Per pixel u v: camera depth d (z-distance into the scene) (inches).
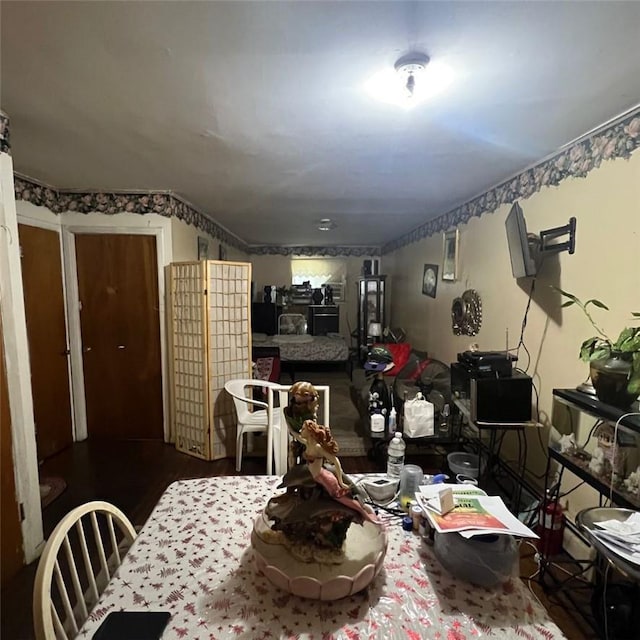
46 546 38.0
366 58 54.5
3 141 74.9
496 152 91.8
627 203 70.6
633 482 60.0
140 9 44.9
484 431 117.4
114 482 116.4
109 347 144.0
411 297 217.9
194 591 39.2
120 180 120.9
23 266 119.9
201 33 49.3
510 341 110.6
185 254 151.3
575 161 84.0
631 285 70.0
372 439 124.1
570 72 57.7
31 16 46.1
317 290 298.7
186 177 116.3
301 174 112.0
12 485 79.3
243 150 92.0
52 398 133.6
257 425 122.6
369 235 245.6
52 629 34.2
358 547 42.5
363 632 34.6
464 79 59.7
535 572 78.7
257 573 41.8
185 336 134.3
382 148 90.2
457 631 34.8
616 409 61.8
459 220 148.3
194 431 134.9
